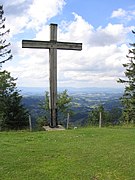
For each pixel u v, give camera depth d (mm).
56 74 19125
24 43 18781
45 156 11453
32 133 17016
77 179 8984
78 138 15141
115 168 9922
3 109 32312
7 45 39812
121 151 12156
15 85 34750
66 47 19391
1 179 8945
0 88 33531
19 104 33125
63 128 18953
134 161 10680
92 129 18422
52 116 19172
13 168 9977
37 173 9500
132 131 17625
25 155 11594
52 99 19094
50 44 19078
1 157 11266
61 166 10188
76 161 10750
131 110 38906
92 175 9297
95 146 13141
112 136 15703
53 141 14406
